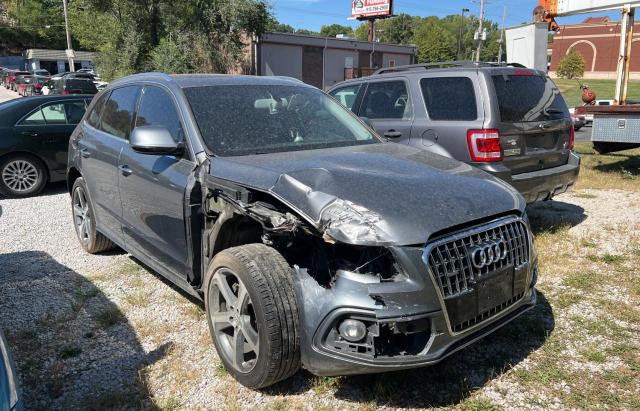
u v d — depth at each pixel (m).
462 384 3.23
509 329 3.87
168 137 3.75
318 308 2.84
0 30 81.81
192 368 3.47
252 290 2.98
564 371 3.36
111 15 32.75
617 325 3.92
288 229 2.93
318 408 3.04
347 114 4.73
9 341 3.82
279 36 38.88
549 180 5.90
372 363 2.73
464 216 2.96
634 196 7.99
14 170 8.56
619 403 3.05
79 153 5.52
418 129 6.13
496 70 5.77
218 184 3.41
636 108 8.63
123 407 3.11
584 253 5.41
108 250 5.76
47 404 3.13
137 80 4.89
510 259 3.17
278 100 4.41
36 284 4.87
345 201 2.91
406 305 2.71
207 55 32.56
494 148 5.50
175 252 3.91
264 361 2.97
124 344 3.79
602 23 62.62
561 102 6.36
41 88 34.50
